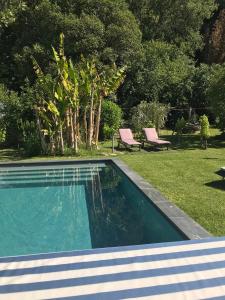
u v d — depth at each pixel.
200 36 30.09
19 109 16.83
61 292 4.03
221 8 33.16
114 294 4.00
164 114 19.89
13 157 14.59
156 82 22.55
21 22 22.25
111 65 20.33
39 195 10.19
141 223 7.83
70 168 12.88
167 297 3.94
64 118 14.82
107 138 18.45
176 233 6.46
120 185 10.95
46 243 6.95
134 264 4.61
